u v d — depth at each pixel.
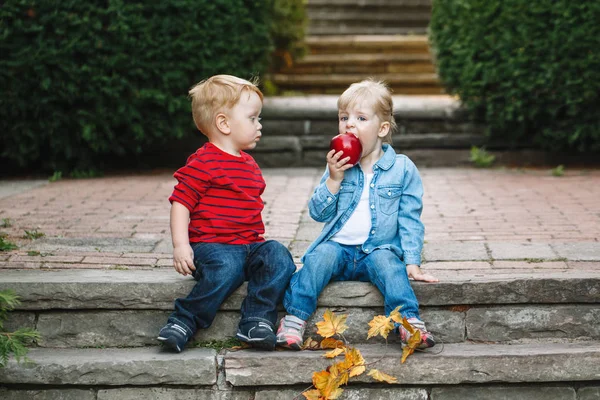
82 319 3.20
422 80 9.81
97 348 3.19
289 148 7.30
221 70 6.77
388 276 3.08
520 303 3.18
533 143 7.28
